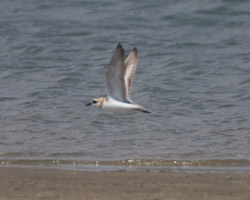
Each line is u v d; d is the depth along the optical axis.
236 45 26.73
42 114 18.27
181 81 21.92
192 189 11.08
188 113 18.45
